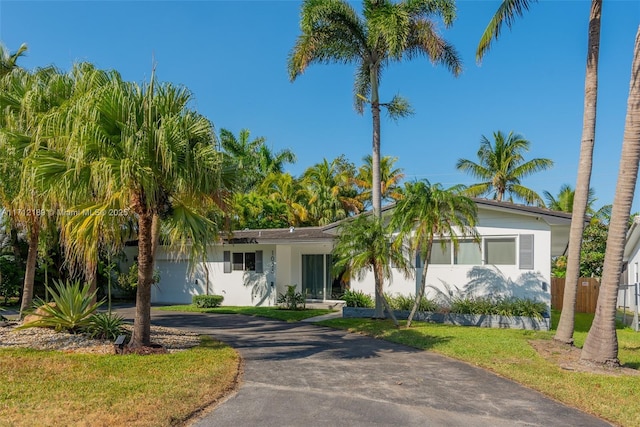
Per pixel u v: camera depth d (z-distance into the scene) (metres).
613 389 7.44
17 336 10.34
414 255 16.12
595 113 11.12
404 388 7.40
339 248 15.02
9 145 10.56
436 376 8.20
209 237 9.76
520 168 37.03
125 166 7.89
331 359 9.46
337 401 6.65
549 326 14.17
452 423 5.88
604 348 9.01
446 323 15.16
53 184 8.46
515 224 15.40
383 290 16.56
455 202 13.04
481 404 6.68
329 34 16.53
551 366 8.95
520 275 15.25
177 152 8.43
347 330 13.66
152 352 9.33
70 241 8.86
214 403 6.47
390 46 14.79
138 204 9.12
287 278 21.58
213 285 22.48
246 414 6.04
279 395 6.89
